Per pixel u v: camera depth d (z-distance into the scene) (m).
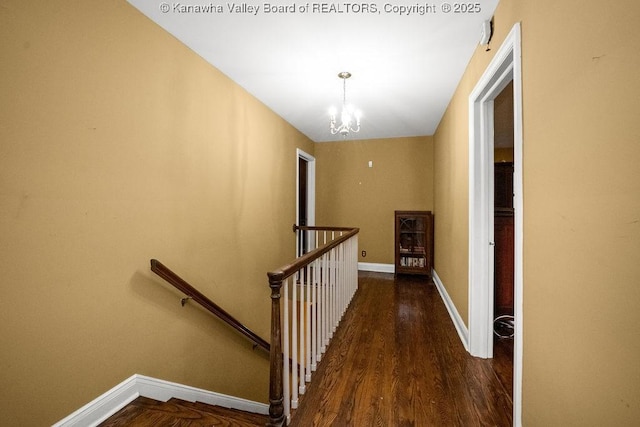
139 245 1.86
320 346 2.27
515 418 1.50
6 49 1.24
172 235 2.14
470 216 2.38
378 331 2.81
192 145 2.34
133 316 1.81
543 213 1.27
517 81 1.48
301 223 5.76
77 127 1.51
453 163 3.24
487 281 2.31
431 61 2.53
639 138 0.78
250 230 3.27
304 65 2.62
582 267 1.01
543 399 1.26
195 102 2.38
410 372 2.10
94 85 1.59
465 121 2.65
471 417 1.65
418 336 2.70
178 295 2.15
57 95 1.42
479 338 2.32
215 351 2.55
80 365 1.51
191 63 2.34
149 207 1.94
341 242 2.95
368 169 5.53
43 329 1.37
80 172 1.52
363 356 2.33
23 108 1.30
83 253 1.54
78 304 1.51
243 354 2.97
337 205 5.66
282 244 4.16
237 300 3.01
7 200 1.25
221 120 2.73
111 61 1.69
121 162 1.74
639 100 0.78
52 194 1.40
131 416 1.61
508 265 2.97
